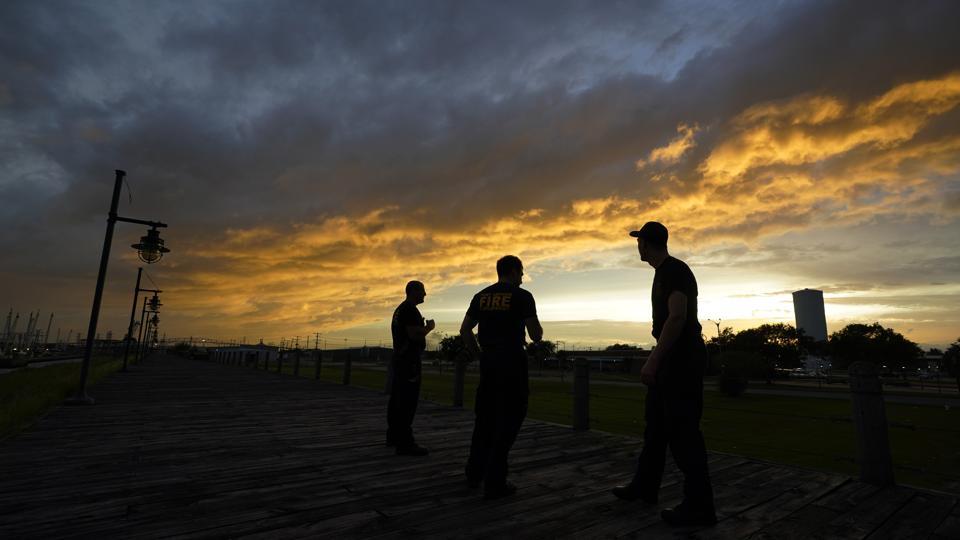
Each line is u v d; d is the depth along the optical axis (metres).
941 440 12.79
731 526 2.75
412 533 2.57
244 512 2.87
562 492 3.39
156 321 39.84
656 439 3.12
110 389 11.58
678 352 2.92
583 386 6.23
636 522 2.80
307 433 5.74
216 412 7.64
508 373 3.34
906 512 3.01
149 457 4.34
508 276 3.70
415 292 4.88
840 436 12.88
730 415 19.38
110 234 9.14
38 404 7.52
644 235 3.20
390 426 4.95
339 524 2.69
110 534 2.50
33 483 3.45
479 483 3.48
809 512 3.01
